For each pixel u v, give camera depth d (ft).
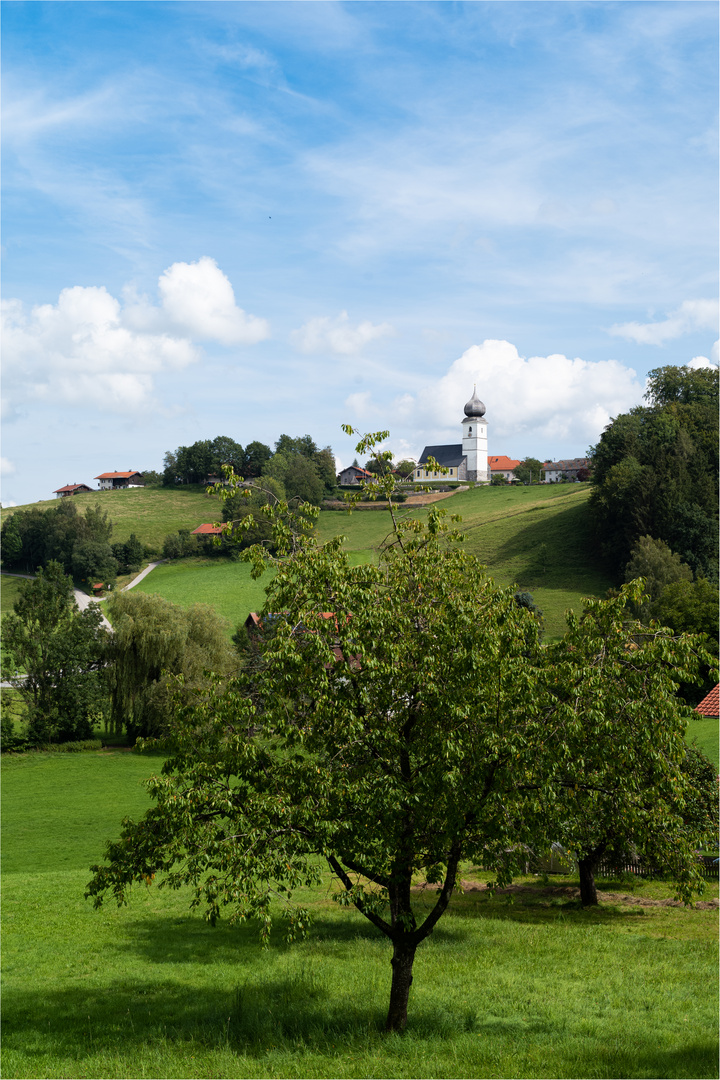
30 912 87.76
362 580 52.44
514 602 52.65
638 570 297.94
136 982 65.36
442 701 47.96
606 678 49.55
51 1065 47.57
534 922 84.64
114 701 239.50
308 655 49.90
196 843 48.32
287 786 49.96
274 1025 53.88
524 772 47.47
